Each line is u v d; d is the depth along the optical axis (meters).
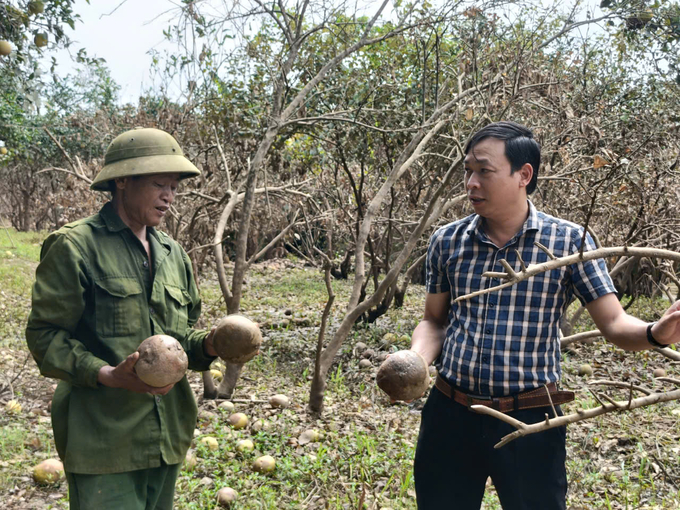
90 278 2.10
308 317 9.28
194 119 6.69
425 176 7.62
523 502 2.08
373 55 6.90
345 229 9.37
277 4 5.31
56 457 4.20
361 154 7.29
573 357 6.86
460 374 2.15
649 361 6.62
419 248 8.80
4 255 14.21
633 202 6.79
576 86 7.45
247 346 2.22
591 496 3.74
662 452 4.30
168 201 2.23
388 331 8.02
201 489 3.77
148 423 2.17
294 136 7.07
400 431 4.86
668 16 6.02
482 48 6.04
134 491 2.16
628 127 7.24
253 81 6.44
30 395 5.48
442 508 2.24
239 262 5.34
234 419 4.88
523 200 2.12
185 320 2.36
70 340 2.06
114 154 2.18
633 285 8.08
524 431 1.46
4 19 4.23
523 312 2.09
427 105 6.89
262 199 8.34
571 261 1.43
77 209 10.66
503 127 2.07
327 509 3.57
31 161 13.28
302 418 5.09
